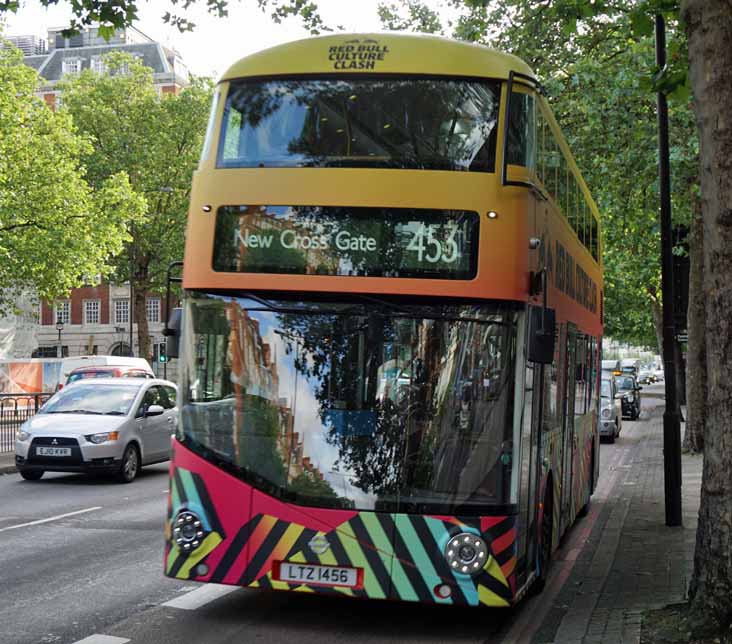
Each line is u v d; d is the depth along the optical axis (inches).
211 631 299.1
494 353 292.2
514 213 296.7
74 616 316.5
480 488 286.8
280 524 289.9
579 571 405.4
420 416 290.8
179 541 295.9
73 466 697.6
